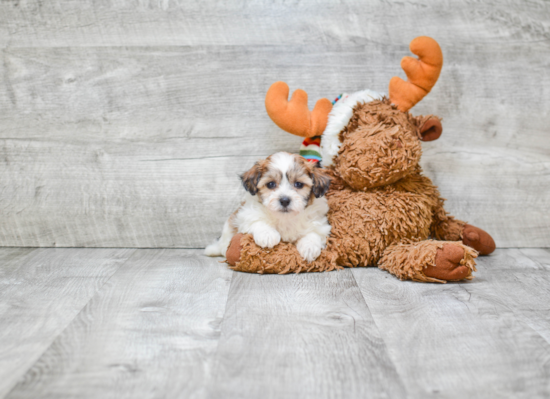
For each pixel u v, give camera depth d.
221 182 2.44
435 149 2.43
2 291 1.73
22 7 2.31
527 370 1.15
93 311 1.53
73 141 2.41
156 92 2.38
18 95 2.37
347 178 2.05
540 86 2.39
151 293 1.70
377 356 1.21
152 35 2.34
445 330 1.37
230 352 1.23
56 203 2.45
